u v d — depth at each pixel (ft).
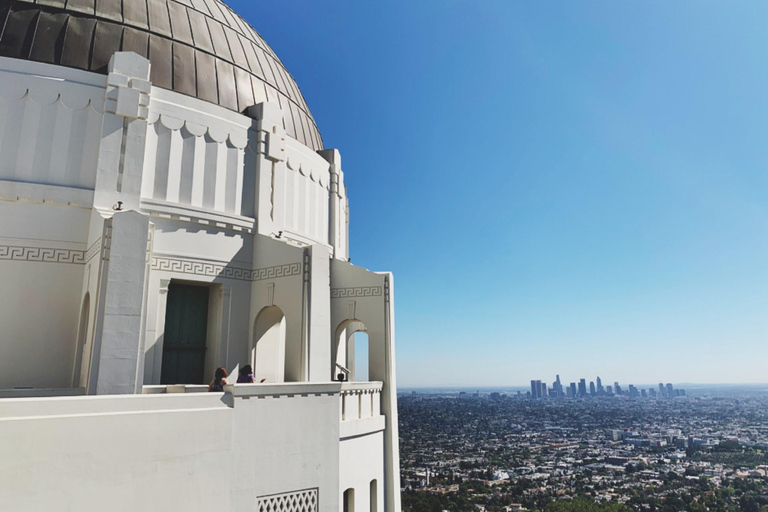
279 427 35.40
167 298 53.42
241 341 54.95
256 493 33.40
